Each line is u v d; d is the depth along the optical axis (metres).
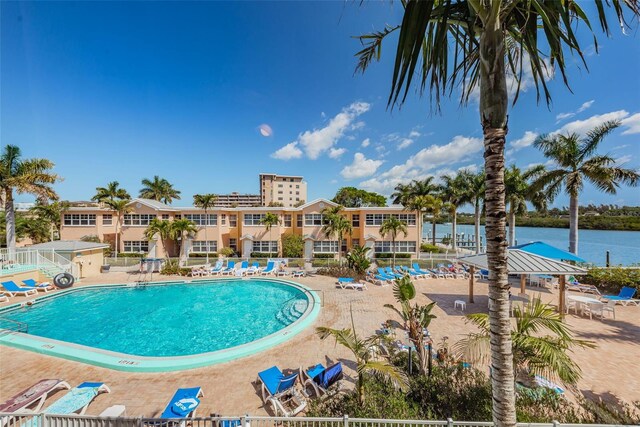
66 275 18.42
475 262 13.00
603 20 2.80
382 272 21.27
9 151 20.30
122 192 34.47
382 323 11.92
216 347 11.09
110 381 7.79
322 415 5.84
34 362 8.85
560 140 18.80
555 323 5.69
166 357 8.91
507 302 3.23
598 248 42.75
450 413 5.41
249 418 4.75
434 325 11.51
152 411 6.54
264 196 105.50
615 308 13.52
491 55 2.98
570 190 18.09
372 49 4.55
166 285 20.09
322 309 13.83
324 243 31.53
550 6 2.95
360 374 6.07
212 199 31.81
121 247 30.95
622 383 7.37
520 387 6.04
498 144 3.13
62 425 4.93
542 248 14.67
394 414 5.41
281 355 9.19
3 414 4.89
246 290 19.16
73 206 33.88
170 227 27.17
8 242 19.38
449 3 2.83
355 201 62.81
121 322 13.71
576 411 5.80
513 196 25.17
